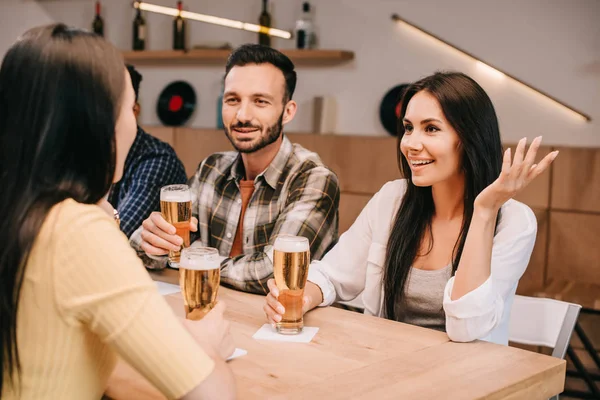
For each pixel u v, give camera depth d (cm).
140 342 96
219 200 229
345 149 399
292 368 123
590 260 345
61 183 100
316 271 182
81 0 525
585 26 371
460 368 125
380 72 429
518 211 170
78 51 99
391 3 422
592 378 312
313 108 441
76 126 99
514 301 183
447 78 171
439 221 183
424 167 171
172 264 180
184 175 283
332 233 215
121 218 256
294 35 452
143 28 503
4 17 556
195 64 493
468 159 173
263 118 211
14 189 98
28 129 97
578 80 376
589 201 345
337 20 439
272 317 145
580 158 346
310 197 210
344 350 134
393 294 184
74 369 100
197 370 98
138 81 280
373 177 392
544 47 383
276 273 142
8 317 97
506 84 395
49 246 96
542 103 386
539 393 125
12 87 98
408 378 119
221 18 479
